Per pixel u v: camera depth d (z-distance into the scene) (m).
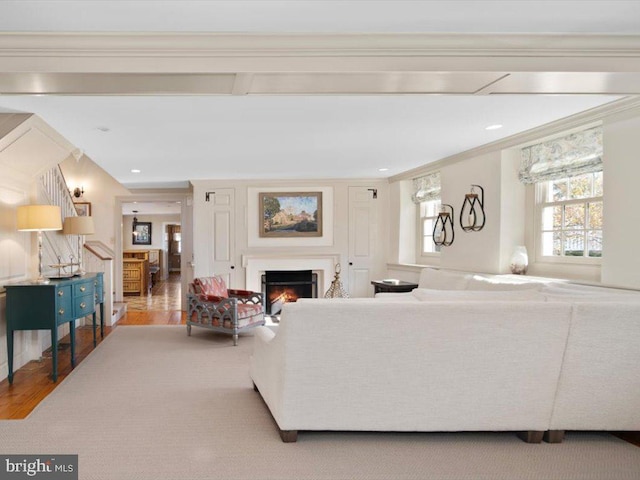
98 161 5.11
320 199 6.91
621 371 2.36
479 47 2.12
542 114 3.29
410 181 6.54
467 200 4.66
